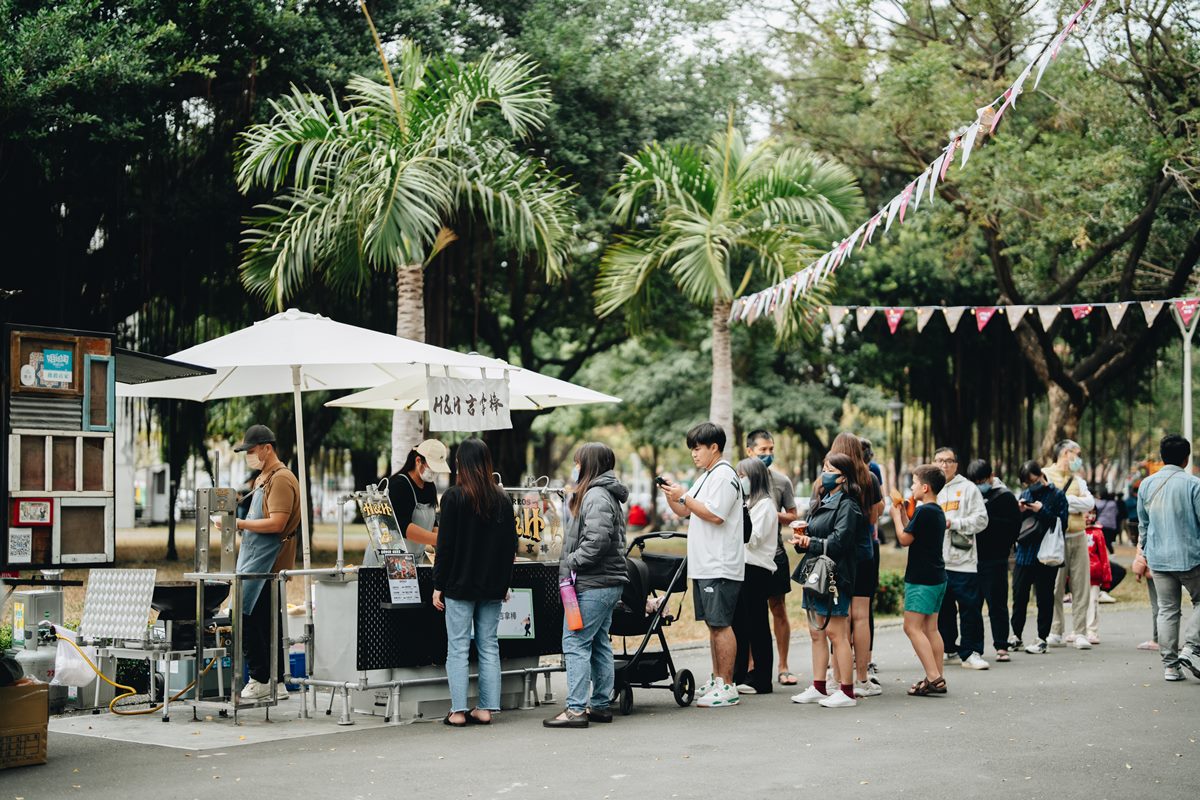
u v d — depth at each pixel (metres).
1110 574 14.09
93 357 7.58
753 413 33.00
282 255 15.56
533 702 10.17
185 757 7.92
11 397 7.21
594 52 24.30
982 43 25.53
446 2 22.23
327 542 36.53
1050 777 7.18
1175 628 11.10
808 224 20.58
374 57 21.31
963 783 7.02
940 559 10.50
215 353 10.03
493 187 16.02
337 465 38.38
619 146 24.23
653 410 35.53
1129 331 27.62
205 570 9.33
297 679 9.44
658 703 10.30
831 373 35.56
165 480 58.31
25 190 19.03
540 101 16.30
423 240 16.70
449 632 9.09
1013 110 24.80
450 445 30.44
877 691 10.48
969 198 23.98
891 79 23.95
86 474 7.49
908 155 26.95
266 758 7.87
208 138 21.00
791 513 11.32
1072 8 22.98
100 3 17.80
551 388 12.03
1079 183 22.58
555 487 10.69
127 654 9.55
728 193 18.77
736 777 7.20
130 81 17.48
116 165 19.41
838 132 27.83
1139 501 11.31
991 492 12.73
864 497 10.16
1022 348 27.94
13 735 7.55
